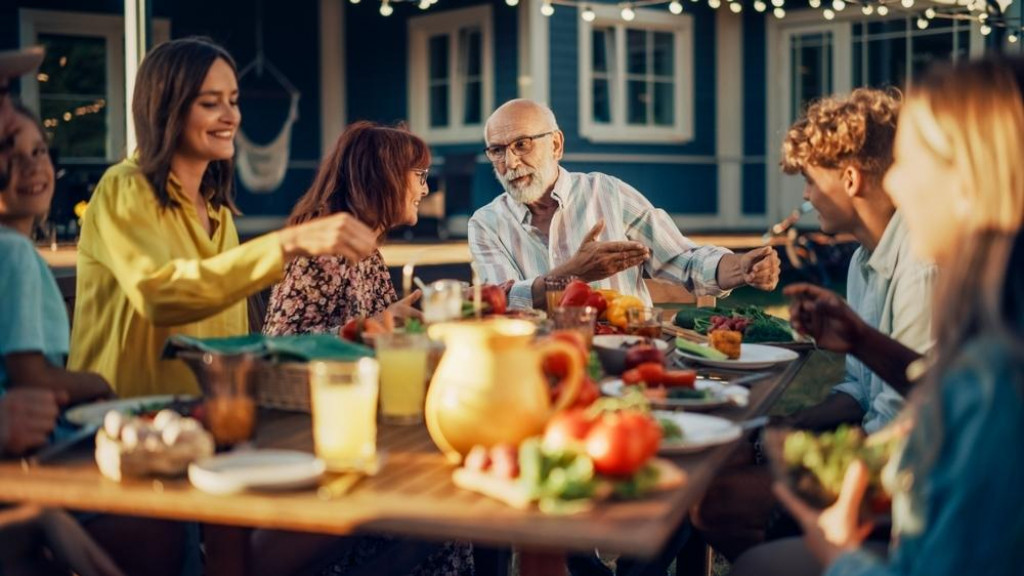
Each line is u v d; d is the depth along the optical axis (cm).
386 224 329
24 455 187
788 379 272
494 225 417
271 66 1286
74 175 1216
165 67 262
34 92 1201
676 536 319
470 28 1237
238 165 1239
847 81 1252
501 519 154
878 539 219
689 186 1297
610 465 161
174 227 264
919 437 145
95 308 261
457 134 1257
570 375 189
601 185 416
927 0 1071
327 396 176
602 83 1225
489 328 183
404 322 282
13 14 1186
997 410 137
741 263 385
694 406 225
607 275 338
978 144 147
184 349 222
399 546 280
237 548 191
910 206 159
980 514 137
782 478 173
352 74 1361
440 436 186
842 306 230
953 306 145
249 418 189
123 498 165
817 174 289
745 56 1307
